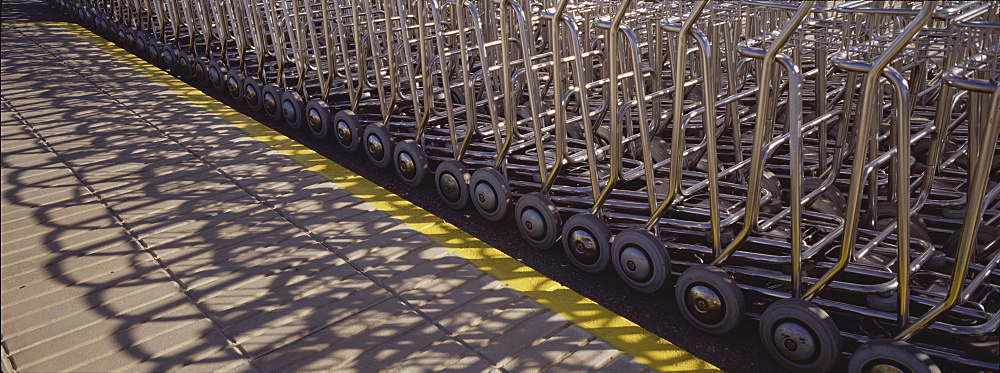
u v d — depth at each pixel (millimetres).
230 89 6434
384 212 4164
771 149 2857
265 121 6082
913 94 4680
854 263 3111
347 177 4680
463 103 5809
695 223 3402
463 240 3828
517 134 4301
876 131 3436
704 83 2891
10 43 8609
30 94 6570
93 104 6262
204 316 3170
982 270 2943
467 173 4242
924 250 3225
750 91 3213
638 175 3742
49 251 3777
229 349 2939
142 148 5230
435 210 4418
